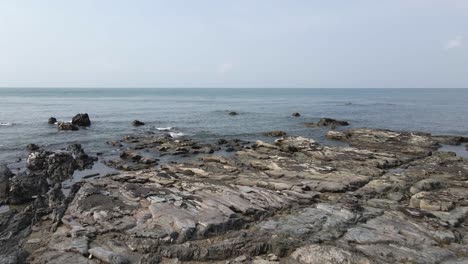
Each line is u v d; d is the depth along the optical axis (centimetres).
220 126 5269
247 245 1255
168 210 1543
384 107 9712
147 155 3148
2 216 1561
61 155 2652
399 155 2917
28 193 1962
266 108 9262
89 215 1536
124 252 1238
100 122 5412
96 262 1175
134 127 4978
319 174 2212
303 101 13425
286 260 1176
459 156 2948
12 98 13050
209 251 1217
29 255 1218
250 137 4291
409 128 5225
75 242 1296
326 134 4197
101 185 1980
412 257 1169
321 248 1205
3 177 2183
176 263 1177
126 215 1525
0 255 1223
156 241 1296
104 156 3106
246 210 1587
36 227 1488
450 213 1579
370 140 3747
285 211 1628
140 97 15650
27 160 2669
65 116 6250
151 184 1989
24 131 4338
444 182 2044
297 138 3491
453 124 5703
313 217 1506
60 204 1742
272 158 2711
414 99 15138
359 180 2095
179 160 2958
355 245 1261
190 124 5459
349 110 8644
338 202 1747
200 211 1545
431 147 3447
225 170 2400
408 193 1923
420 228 1408
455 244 1285
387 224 1438
